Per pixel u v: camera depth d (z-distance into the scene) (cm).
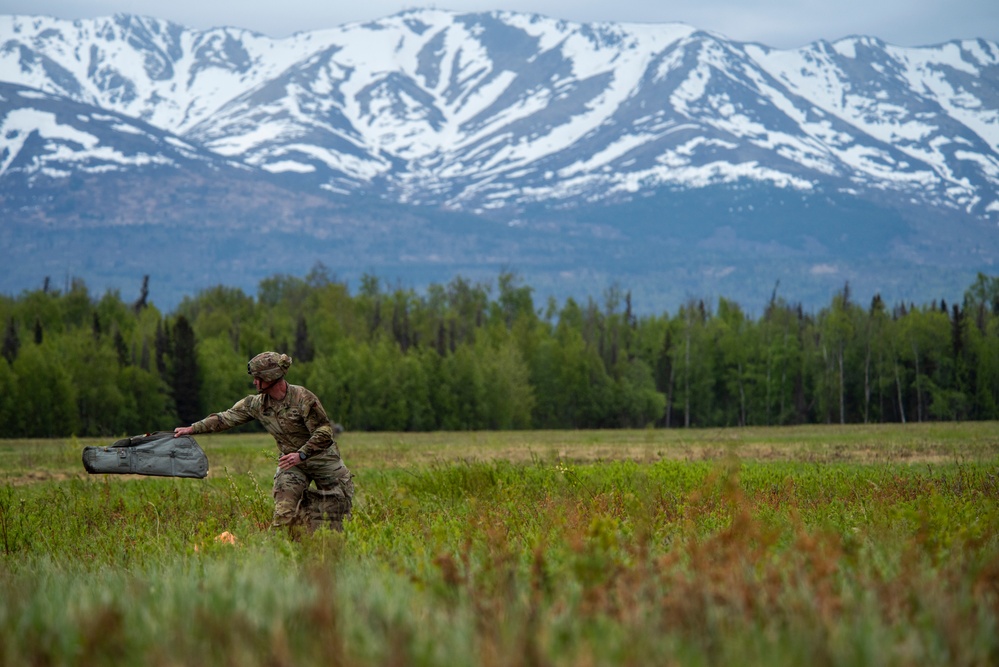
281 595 2155
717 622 1855
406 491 4922
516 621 1872
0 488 6550
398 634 1723
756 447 11300
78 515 4656
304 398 3694
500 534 2939
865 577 2220
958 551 2550
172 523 4197
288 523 3619
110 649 1773
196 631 1845
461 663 1672
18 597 2295
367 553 2928
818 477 5466
